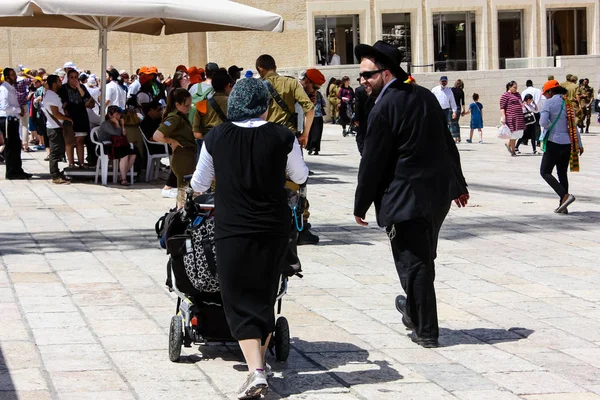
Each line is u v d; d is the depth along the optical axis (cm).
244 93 605
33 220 1365
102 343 725
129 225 1320
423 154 705
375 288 937
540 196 1672
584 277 990
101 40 1923
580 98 3578
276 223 588
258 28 1744
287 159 602
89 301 862
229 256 583
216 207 595
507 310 848
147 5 1653
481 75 4134
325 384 631
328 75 4078
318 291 920
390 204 706
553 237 1241
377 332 770
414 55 4519
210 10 1708
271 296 594
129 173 1894
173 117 1348
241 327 580
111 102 2373
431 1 4481
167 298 877
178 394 607
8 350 702
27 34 4184
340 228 1312
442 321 810
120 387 620
